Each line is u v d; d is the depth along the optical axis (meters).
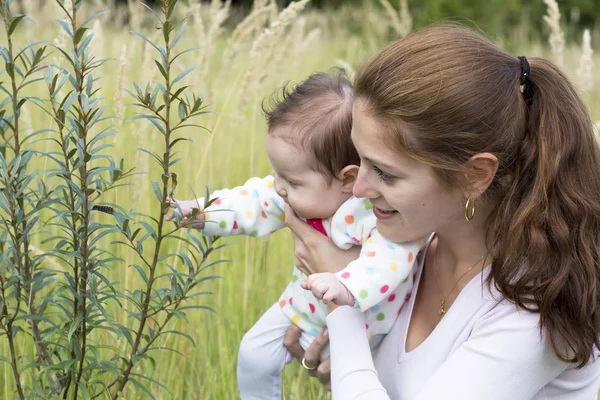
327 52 7.73
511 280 1.41
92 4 4.75
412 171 1.40
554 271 1.38
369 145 1.41
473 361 1.42
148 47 2.68
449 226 1.51
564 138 1.41
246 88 2.91
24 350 2.33
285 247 3.29
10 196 1.53
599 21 10.28
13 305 2.27
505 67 1.41
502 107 1.38
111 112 3.73
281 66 3.34
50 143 3.20
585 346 1.40
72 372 1.75
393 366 1.63
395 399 1.60
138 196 2.74
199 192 3.10
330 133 1.78
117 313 2.44
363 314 1.70
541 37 8.87
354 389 1.49
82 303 1.65
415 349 1.57
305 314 1.92
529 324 1.40
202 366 2.74
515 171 1.43
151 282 1.67
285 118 1.80
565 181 1.41
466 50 1.39
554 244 1.39
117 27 5.21
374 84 1.39
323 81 1.87
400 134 1.36
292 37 3.33
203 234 1.94
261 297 2.96
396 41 1.44
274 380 2.10
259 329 2.06
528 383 1.42
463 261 1.55
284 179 1.84
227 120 3.65
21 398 1.71
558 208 1.41
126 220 1.59
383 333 1.72
